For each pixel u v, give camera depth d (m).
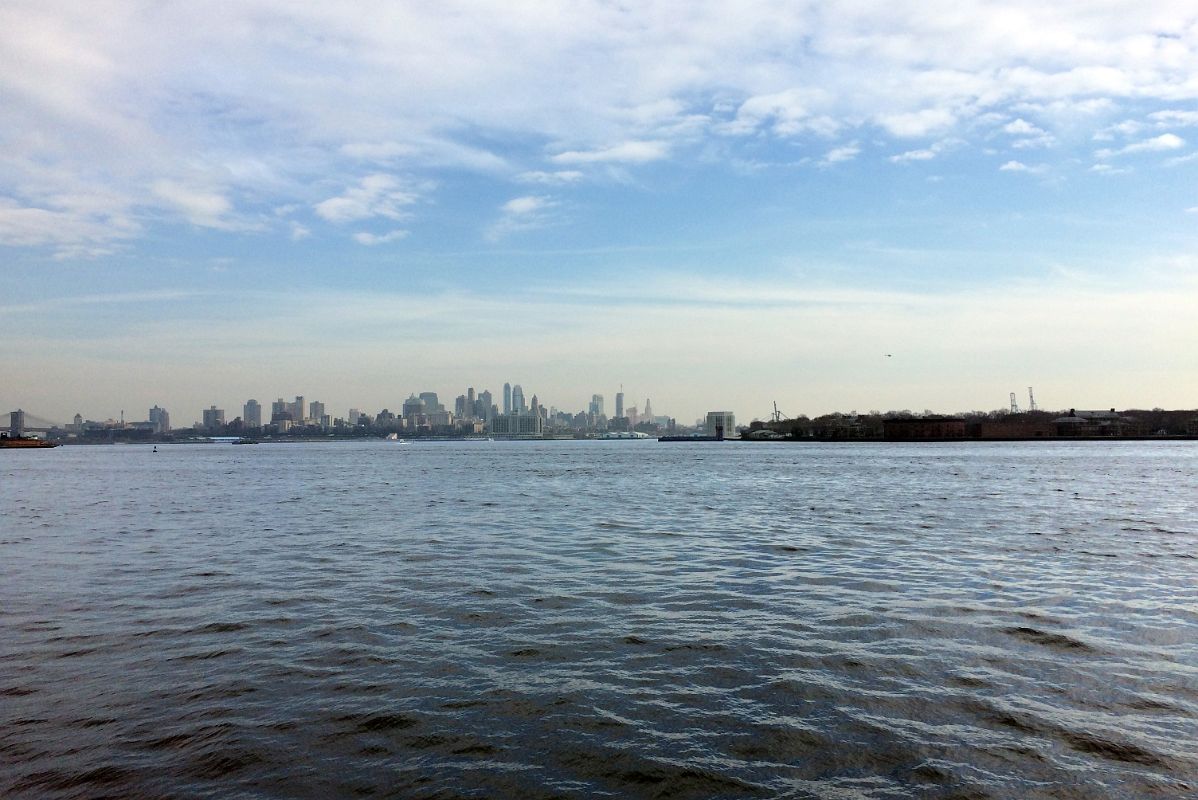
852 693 14.36
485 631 19.17
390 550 33.41
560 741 12.34
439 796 10.57
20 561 31.17
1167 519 44.12
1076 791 10.55
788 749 11.96
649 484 85.69
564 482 91.25
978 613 20.44
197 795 10.62
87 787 10.86
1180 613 20.25
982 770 11.18
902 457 180.50
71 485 92.88
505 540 36.62
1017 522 42.91
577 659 16.72
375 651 17.42
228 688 14.95
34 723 13.20
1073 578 25.34
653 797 10.52
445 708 13.80
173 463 185.00
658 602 22.36
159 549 34.50
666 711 13.58
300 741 12.40
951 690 14.46
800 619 20.08
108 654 17.33
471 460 191.50
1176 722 12.84
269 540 37.34
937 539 35.66
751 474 107.69
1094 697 14.02
